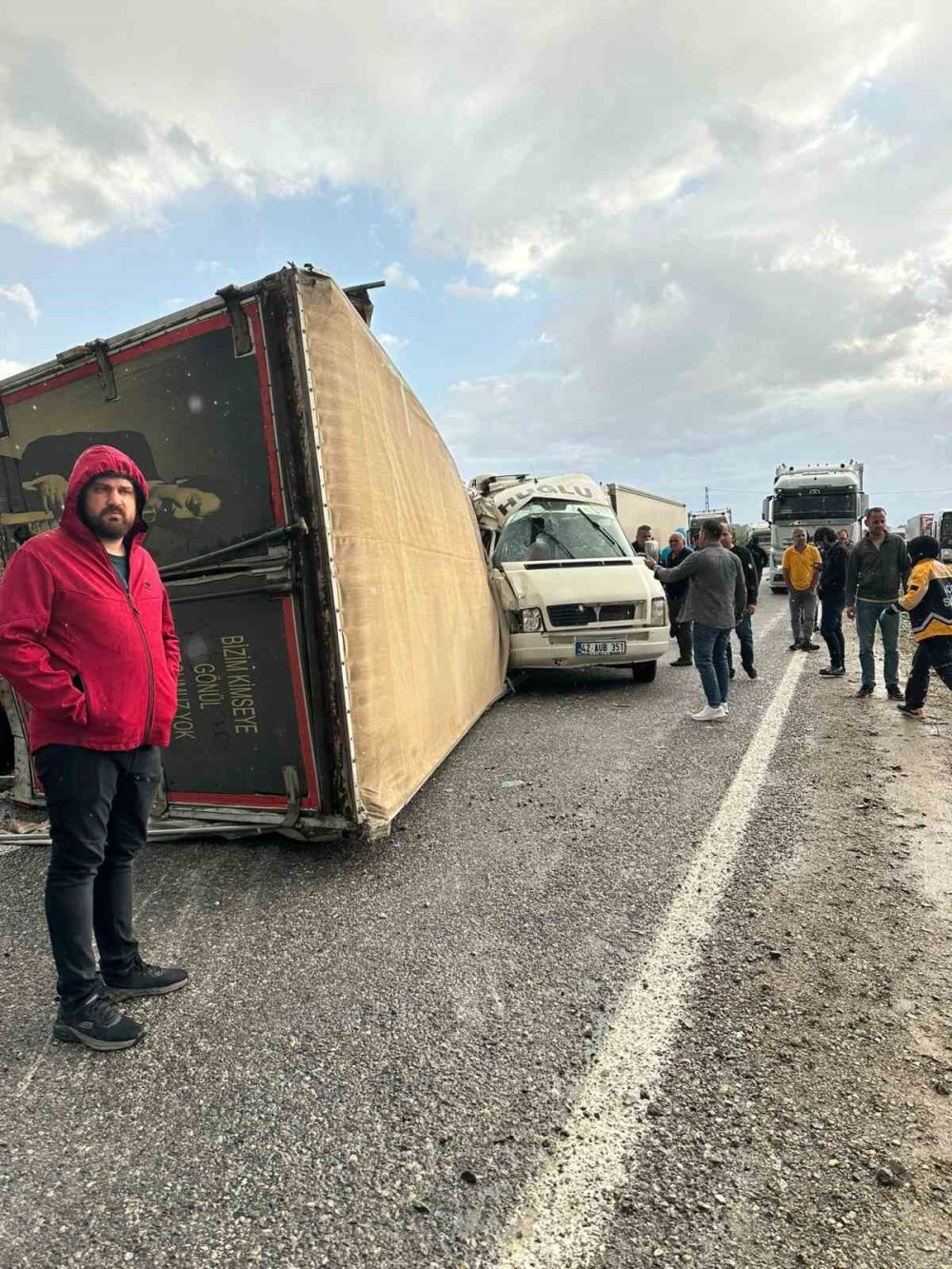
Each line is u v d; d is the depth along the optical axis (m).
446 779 5.39
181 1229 1.80
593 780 5.21
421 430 5.87
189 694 4.16
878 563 7.57
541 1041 2.47
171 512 4.07
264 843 4.28
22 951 3.21
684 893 3.48
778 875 3.62
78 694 2.40
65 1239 1.78
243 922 3.37
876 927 3.11
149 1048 2.51
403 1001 2.73
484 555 7.96
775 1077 2.26
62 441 4.26
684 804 4.64
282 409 3.76
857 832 4.11
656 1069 2.31
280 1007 2.72
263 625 3.94
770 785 4.93
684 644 10.31
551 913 3.34
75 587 2.45
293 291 3.68
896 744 5.85
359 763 3.94
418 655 4.91
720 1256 1.68
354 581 3.93
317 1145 2.06
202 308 3.81
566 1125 2.10
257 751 4.06
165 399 3.99
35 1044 2.57
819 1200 1.82
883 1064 2.29
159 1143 2.09
